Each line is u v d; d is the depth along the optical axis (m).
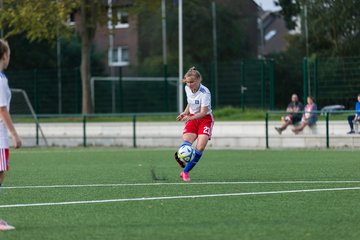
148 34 159.62
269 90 84.25
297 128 70.00
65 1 89.06
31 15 89.12
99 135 77.50
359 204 25.42
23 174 40.19
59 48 125.06
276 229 20.38
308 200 26.58
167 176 37.31
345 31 94.44
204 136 34.41
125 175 38.34
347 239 18.88
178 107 94.12
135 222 21.83
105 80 100.50
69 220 22.41
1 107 19.86
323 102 80.19
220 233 19.80
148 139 73.75
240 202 26.09
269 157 53.34
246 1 134.25
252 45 166.38
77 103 96.31
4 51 20.02
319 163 46.03
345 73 79.25
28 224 21.70
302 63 83.06
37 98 97.12
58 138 76.56
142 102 97.75
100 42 167.00
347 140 64.25
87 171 41.78
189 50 154.62
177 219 22.28
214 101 90.50
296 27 109.19
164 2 143.00
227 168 42.56
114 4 96.06
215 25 152.88
